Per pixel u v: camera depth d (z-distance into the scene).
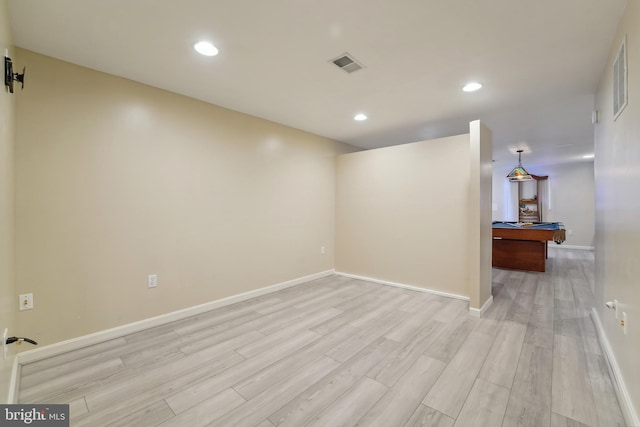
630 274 1.57
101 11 1.69
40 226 2.15
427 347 2.35
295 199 4.20
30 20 1.76
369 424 1.52
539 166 8.27
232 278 3.40
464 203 3.56
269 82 2.65
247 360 2.15
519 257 5.26
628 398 1.52
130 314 2.60
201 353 2.25
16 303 2.04
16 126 2.04
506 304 3.40
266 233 3.79
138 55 2.19
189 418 1.56
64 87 2.25
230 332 2.63
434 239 3.79
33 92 2.12
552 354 2.22
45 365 2.07
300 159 4.26
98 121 2.41
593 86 2.71
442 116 3.62
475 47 2.08
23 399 1.70
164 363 2.11
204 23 1.81
